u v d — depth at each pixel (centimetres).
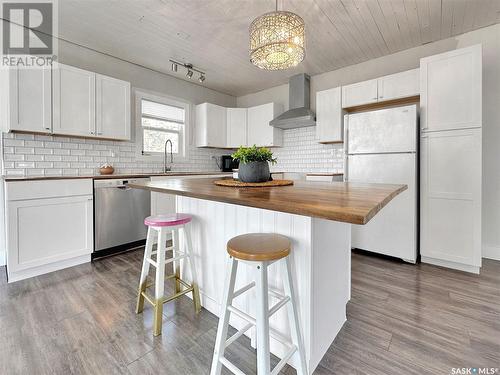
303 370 109
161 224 148
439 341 137
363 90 320
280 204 82
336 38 286
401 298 183
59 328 149
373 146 271
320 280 122
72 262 244
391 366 120
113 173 319
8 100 225
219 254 158
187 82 425
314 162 411
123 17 246
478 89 220
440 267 241
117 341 138
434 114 241
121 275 223
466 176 227
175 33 275
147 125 378
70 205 239
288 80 421
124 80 342
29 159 260
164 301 149
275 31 171
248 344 138
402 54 318
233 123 452
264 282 98
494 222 261
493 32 260
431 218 245
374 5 229
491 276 220
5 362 122
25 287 199
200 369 119
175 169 410
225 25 260
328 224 130
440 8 234
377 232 269
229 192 117
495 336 140
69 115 263
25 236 212
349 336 142
